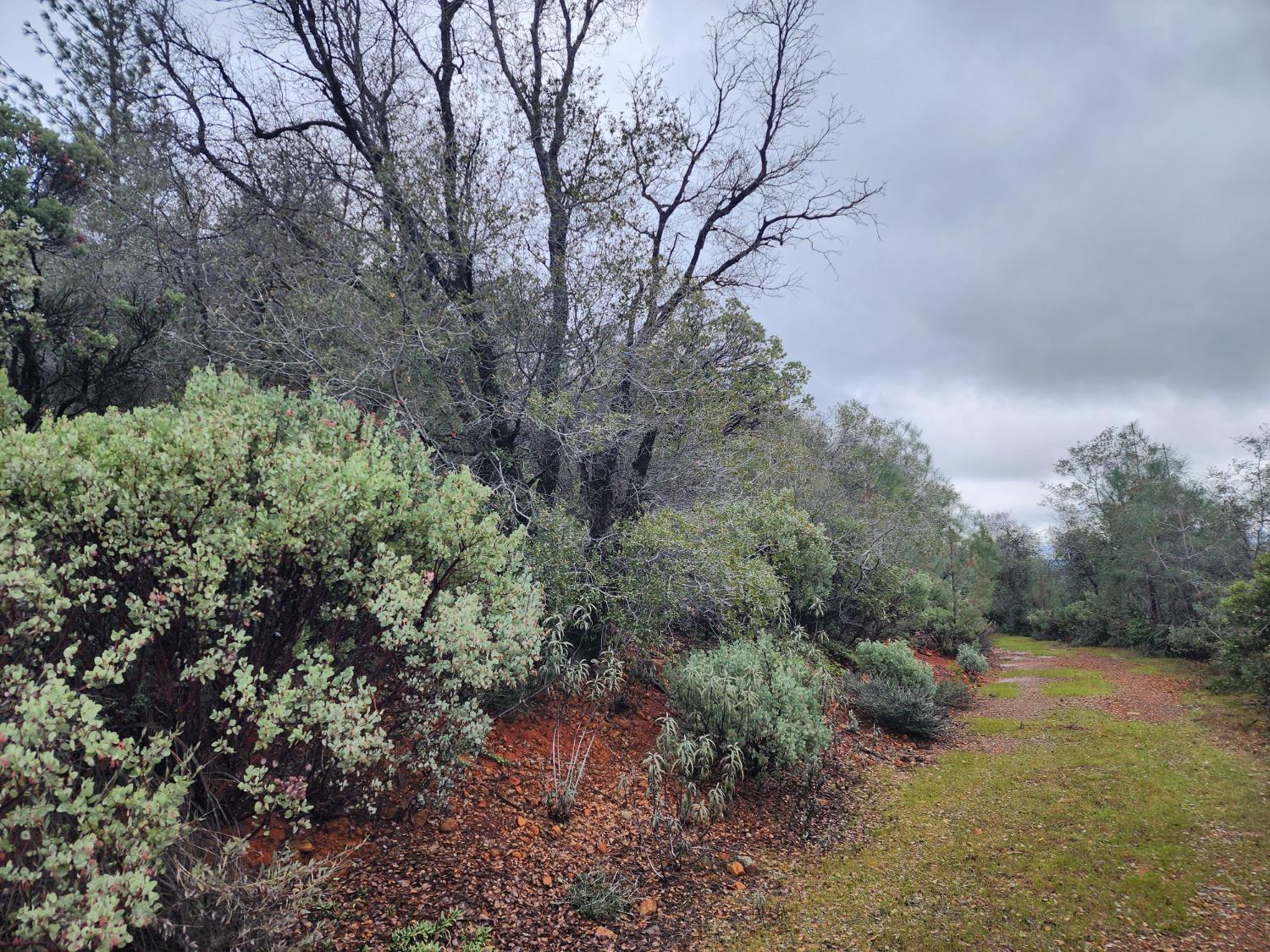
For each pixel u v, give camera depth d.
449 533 4.38
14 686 2.40
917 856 5.34
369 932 3.42
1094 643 23.55
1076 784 6.93
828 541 12.45
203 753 3.53
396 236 7.97
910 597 16.67
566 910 4.03
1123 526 22.23
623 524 8.27
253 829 3.52
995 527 34.22
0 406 4.65
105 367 7.68
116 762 2.66
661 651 8.41
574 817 5.14
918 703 9.29
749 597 8.17
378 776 4.09
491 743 5.85
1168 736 8.76
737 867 4.88
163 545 3.23
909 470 20.47
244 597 3.51
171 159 9.66
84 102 8.78
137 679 3.59
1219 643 11.49
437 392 8.05
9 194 7.04
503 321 8.25
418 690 4.12
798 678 7.77
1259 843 5.33
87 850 2.16
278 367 7.36
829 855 5.37
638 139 9.21
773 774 6.59
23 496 3.12
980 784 7.19
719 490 9.52
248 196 9.43
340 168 9.77
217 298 8.59
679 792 5.95
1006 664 18.16
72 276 7.74
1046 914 4.36
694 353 8.94
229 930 2.73
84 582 3.09
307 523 3.61
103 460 3.37
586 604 7.29
